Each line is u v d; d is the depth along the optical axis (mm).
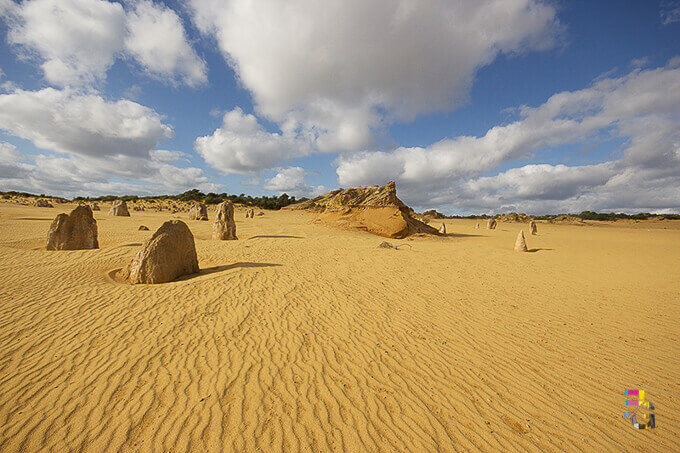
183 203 71562
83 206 13602
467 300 8320
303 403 3857
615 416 3879
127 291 7535
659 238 32438
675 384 4574
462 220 85312
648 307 8039
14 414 3432
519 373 4797
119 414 3510
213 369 4488
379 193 31906
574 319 7113
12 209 35906
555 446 3375
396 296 8367
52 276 8594
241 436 3275
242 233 23094
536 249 20328
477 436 3480
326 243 18312
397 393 4180
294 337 5637
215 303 7035
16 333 5250
